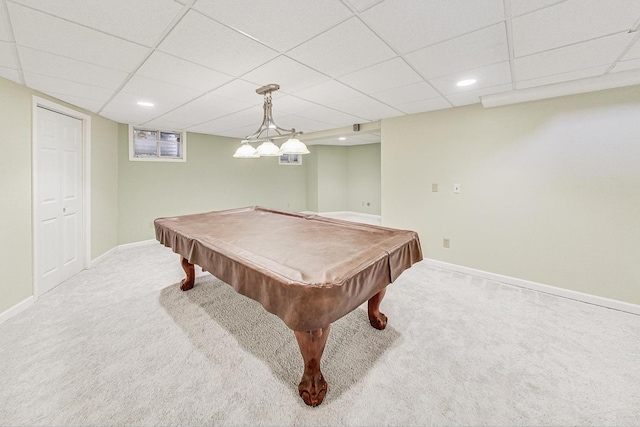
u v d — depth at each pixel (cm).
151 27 149
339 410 141
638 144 226
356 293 139
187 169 508
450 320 225
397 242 192
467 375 164
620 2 128
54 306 247
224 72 212
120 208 431
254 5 130
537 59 192
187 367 171
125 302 257
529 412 139
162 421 134
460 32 155
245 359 179
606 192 241
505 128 288
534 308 244
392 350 188
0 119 218
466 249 326
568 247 262
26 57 184
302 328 121
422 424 133
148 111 339
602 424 133
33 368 167
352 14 138
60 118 295
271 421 135
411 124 359
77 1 125
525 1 127
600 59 192
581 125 248
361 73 216
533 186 277
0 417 134
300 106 317
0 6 129
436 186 343
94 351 184
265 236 220
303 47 172
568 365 172
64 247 305
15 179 233
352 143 730
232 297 268
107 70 207
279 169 693
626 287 238
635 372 165
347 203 793
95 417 135
